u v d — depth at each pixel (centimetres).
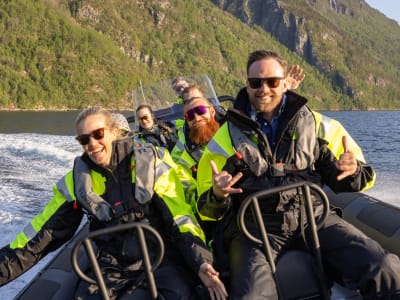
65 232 234
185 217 225
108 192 224
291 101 229
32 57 11625
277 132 229
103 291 192
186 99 361
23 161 1003
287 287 207
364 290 205
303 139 225
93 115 219
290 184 202
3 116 6288
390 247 284
